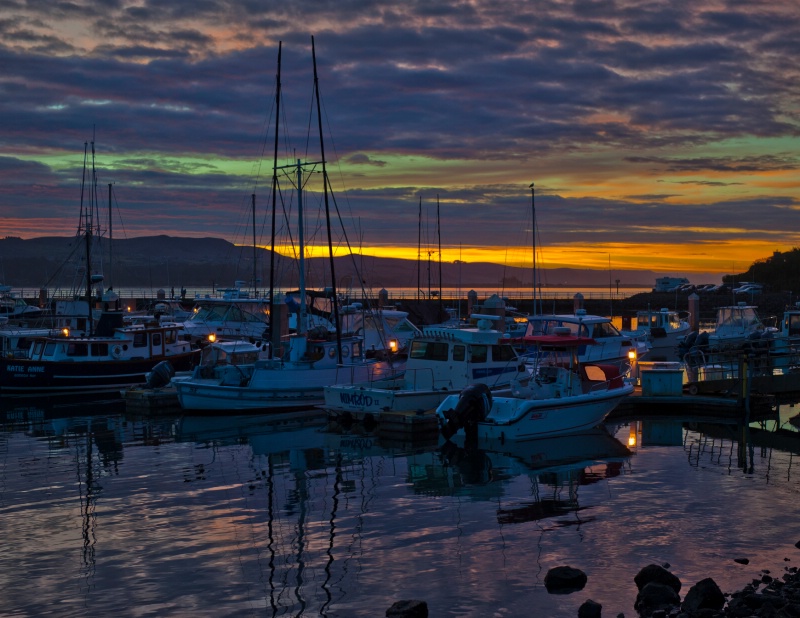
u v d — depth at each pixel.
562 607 11.97
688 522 16.03
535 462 21.84
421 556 14.20
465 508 17.27
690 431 26.50
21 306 69.31
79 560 14.11
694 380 32.06
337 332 32.50
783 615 10.76
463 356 28.48
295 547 14.74
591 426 26.55
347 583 13.00
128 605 12.18
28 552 14.52
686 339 50.69
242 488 19.20
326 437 25.91
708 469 20.78
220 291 75.62
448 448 23.97
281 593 12.60
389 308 60.97
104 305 51.84
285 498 18.22
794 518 16.23
